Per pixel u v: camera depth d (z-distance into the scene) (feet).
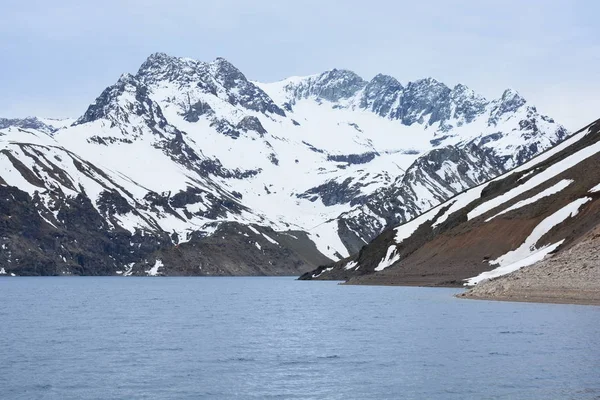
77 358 226.17
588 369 194.59
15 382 187.42
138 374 198.70
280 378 192.13
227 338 280.10
